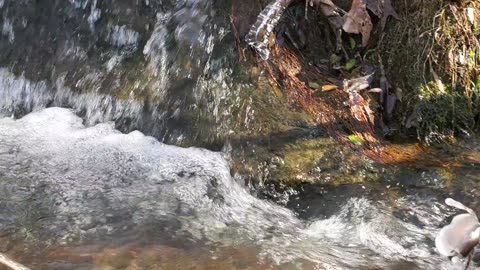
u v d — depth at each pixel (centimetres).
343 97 159
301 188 146
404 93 159
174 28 168
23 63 172
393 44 162
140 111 161
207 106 159
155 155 153
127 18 171
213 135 155
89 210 139
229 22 166
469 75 158
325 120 155
